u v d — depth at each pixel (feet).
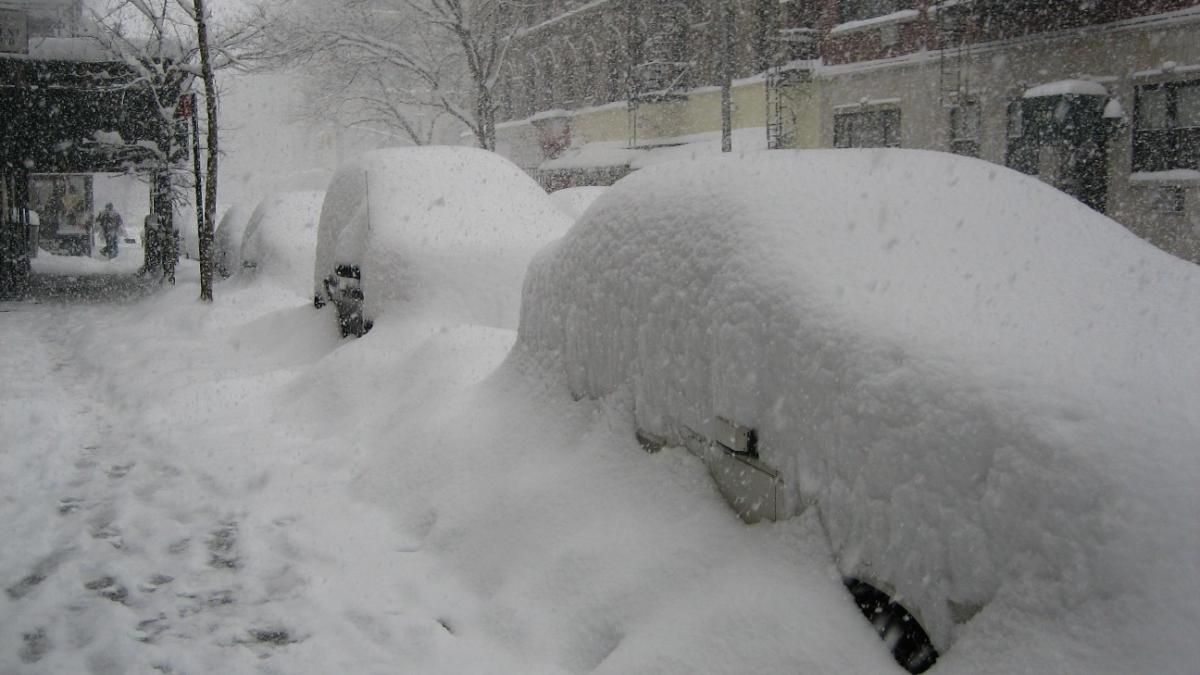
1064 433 7.97
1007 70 69.87
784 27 91.91
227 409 27.81
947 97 74.08
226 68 83.66
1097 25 63.46
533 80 156.46
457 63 141.69
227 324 44.16
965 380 8.87
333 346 33.53
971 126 73.56
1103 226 12.56
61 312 58.18
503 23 131.34
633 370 14.75
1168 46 59.31
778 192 12.82
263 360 34.96
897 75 78.89
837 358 10.21
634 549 12.80
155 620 14.98
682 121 117.29
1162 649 6.90
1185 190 58.23
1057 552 7.71
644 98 117.19
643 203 15.24
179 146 75.82
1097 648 7.24
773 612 10.21
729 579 11.27
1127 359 8.82
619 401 15.21
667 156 107.34
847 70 83.56
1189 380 8.44
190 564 17.22
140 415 28.32
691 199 14.06
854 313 10.43
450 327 25.16
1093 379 8.43
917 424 9.05
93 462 24.13
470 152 34.14
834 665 9.40
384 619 14.34
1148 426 7.81
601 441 15.29
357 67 131.13
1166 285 10.80
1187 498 7.32
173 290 62.08
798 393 10.73
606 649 12.09
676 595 11.78
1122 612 7.22
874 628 9.50
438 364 23.39
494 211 30.86
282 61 101.40
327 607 14.97
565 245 17.78
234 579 16.47
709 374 12.55
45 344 45.68
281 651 13.74
